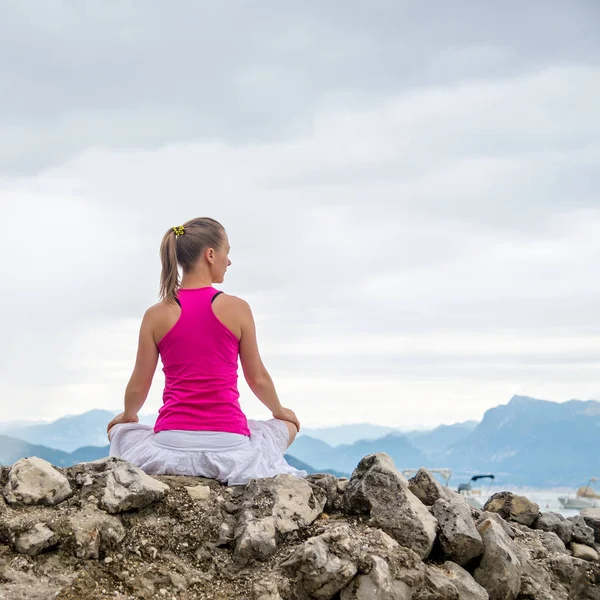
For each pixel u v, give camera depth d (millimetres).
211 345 4453
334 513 4398
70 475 4199
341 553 4047
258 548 4070
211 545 4105
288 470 4520
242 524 4141
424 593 4059
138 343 4527
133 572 3938
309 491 4340
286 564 4027
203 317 4465
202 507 4199
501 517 4691
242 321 4508
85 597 3816
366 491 4348
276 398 4621
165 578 3943
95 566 3920
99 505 4059
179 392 4461
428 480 4496
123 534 4027
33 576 3842
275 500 4238
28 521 3949
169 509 4156
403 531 4258
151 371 4531
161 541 4055
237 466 4387
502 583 4270
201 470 4402
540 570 4445
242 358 4551
